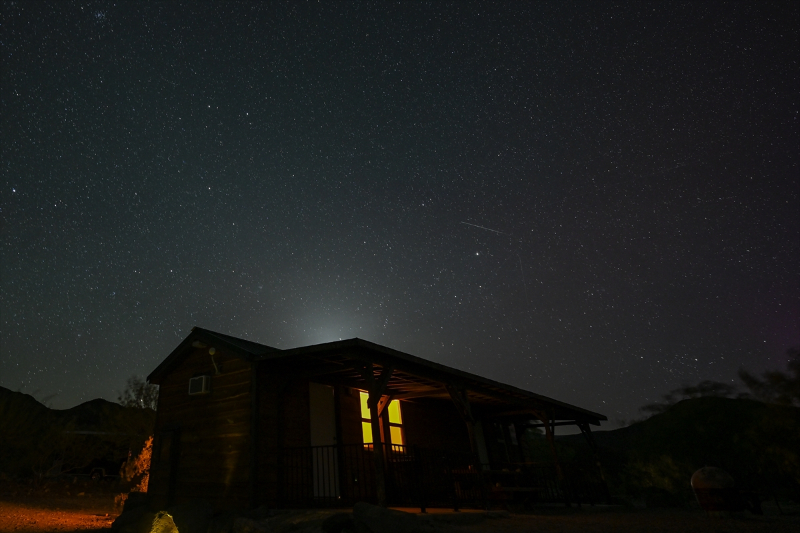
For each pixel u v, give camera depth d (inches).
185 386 461.7
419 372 416.2
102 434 1023.0
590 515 423.8
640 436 815.1
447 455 405.7
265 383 413.7
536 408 594.9
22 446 880.9
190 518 360.5
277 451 398.3
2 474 836.6
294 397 432.5
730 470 658.2
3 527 424.8
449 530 285.0
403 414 577.0
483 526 313.6
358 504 286.5
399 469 455.8
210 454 410.6
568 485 551.5
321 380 466.9
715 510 398.3
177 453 436.1
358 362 370.3
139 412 1031.0
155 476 446.3
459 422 676.1
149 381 487.2
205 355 458.9
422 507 341.4
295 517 319.3
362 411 512.7
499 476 531.2
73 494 802.2
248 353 412.5
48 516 507.2
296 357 389.7
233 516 349.7
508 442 768.9
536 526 320.2
